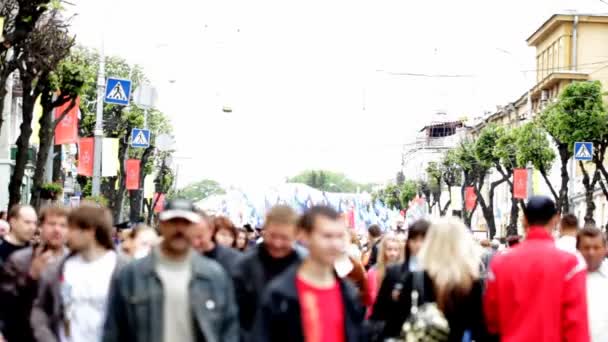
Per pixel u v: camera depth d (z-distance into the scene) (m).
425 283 9.43
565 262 9.59
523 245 9.77
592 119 51.84
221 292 8.61
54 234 11.20
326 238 8.29
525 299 9.56
